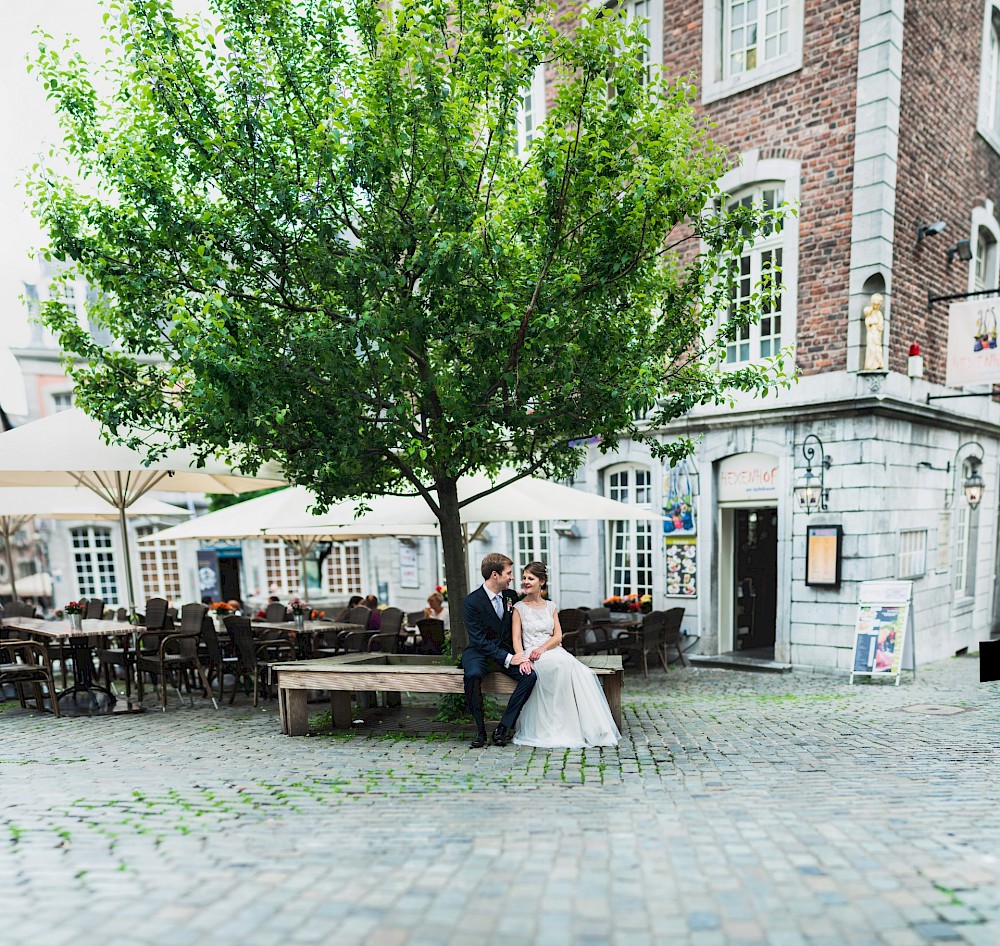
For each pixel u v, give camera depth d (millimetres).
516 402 6484
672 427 12781
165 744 6469
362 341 6016
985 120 13344
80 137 6230
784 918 2686
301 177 6434
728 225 6660
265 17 6316
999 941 2508
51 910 2738
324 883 3010
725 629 12766
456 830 3779
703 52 12188
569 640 9250
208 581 23641
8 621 10945
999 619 15984
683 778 5047
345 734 6836
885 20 10281
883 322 10617
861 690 9734
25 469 6895
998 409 14844
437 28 6188
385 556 22703
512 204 7039
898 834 3645
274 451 6699
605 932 2570
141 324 6598
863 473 10695
